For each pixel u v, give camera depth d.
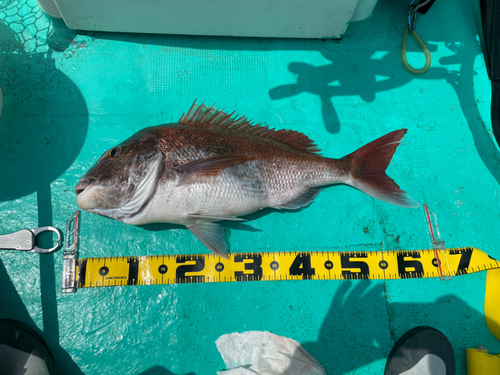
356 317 0.68
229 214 0.64
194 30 0.75
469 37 0.83
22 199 0.69
